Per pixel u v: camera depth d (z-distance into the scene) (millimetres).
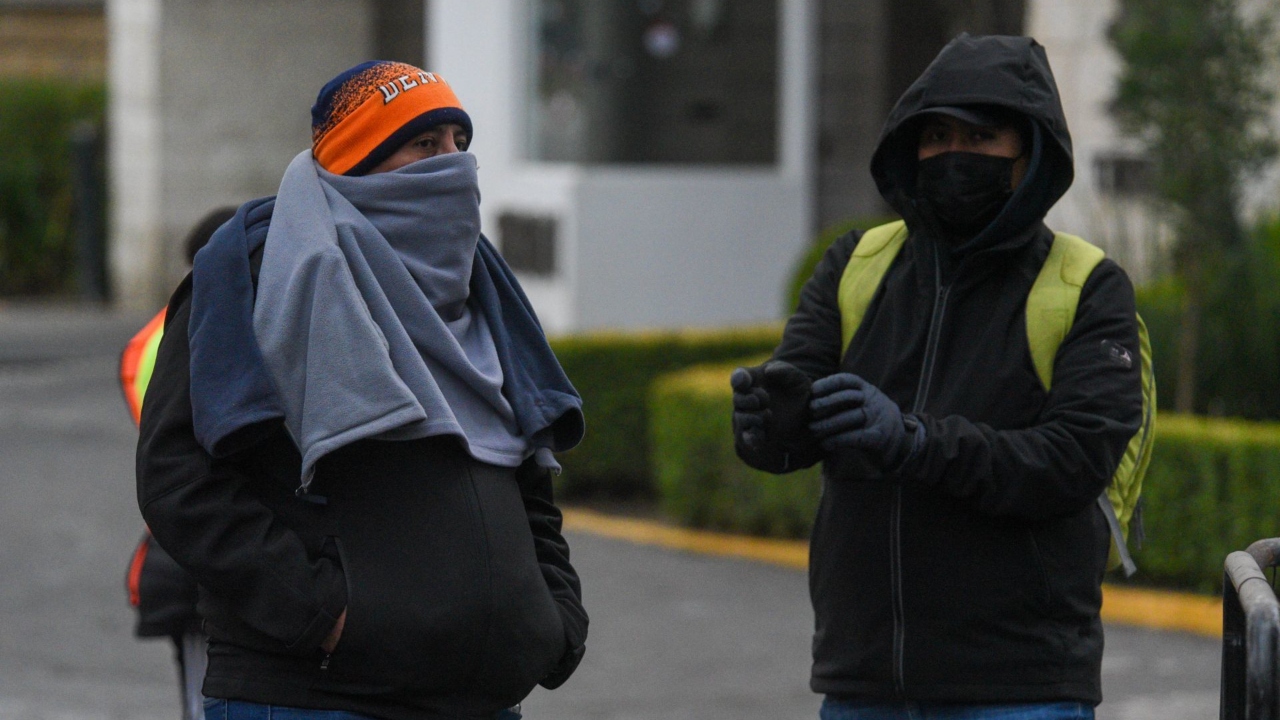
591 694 23219
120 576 30156
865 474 10859
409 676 10148
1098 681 11680
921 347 11695
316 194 10438
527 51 48406
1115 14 39594
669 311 47906
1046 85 11492
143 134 61656
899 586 11406
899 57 57375
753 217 48812
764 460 11242
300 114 62125
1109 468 11117
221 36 61500
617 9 47656
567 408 10992
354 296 10055
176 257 62000
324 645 10031
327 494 10227
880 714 11664
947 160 11617
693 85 48719
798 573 30203
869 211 55812
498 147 48812
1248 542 26141
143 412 10281
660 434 32906
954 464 10828
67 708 22766
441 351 10391
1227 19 29500
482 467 10539
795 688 23531
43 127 66312
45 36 70375
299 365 10047
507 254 48719
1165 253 32281
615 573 30203
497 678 10430
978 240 11438
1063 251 11695
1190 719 21641
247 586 9875
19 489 37031
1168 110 29812
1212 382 31078
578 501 36031
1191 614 26016
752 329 38219
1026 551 11305
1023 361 11406
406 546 10180
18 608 28016
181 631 14836
